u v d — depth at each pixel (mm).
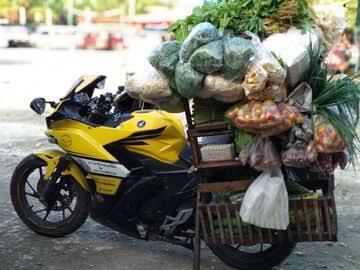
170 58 3812
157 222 4727
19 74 20594
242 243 4117
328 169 3885
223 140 4141
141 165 4738
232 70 3656
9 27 40500
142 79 3947
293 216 4016
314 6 4266
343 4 4398
